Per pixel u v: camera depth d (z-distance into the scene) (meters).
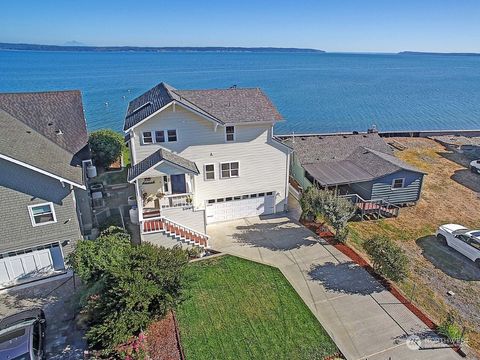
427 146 43.53
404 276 17.05
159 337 14.70
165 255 15.27
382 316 15.89
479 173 34.41
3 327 13.99
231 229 23.92
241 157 23.78
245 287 17.83
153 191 23.00
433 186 31.50
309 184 28.38
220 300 16.89
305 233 23.30
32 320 14.43
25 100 25.75
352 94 104.69
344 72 187.25
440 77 165.75
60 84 111.31
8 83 111.12
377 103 89.69
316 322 15.49
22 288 17.75
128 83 116.38
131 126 20.89
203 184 23.73
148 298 13.70
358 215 25.84
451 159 38.88
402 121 69.94
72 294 17.36
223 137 22.92
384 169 26.75
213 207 24.52
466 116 74.31
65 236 18.20
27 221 17.17
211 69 181.38
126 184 29.77
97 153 31.70
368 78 156.00
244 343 14.43
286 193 25.89
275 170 24.92
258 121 22.69
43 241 17.83
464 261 20.50
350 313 16.05
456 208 27.47
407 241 22.64
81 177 18.80
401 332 14.97
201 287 17.80
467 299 17.36
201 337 14.74
